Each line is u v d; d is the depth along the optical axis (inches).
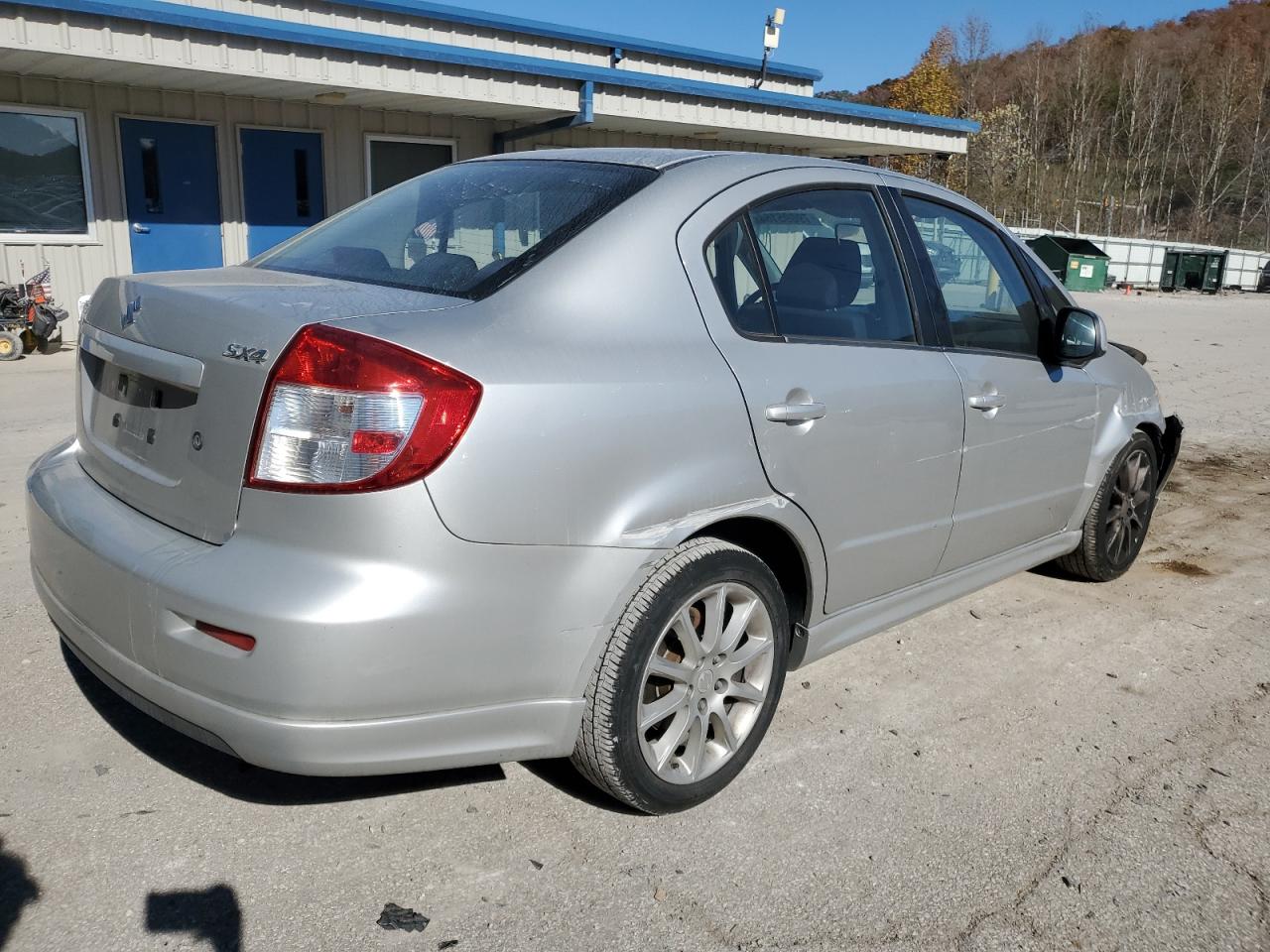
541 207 107.0
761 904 91.4
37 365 373.7
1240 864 100.1
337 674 80.0
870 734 122.9
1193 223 2632.9
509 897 90.7
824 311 116.2
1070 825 105.4
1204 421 346.3
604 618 92.6
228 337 86.0
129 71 402.6
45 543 100.9
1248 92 2938.0
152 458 93.7
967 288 137.6
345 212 131.7
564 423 88.0
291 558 81.6
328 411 80.7
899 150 684.7
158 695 87.2
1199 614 166.9
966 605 167.3
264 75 407.2
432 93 452.4
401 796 105.5
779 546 113.5
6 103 410.0
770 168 117.3
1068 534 164.4
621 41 658.8
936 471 126.6
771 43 725.9
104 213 443.5
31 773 106.0
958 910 91.8
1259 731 127.3
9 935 83.2
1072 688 137.6
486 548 84.5
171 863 93.1
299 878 92.0
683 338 100.3
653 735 104.1
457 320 88.6
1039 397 144.8
